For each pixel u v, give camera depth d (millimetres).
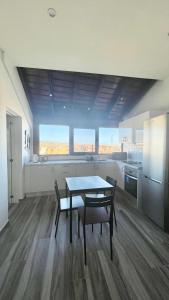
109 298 1353
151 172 2703
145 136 2889
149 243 2100
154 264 1733
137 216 2883
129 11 1594
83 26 1799
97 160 4668
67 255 1864
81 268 1671
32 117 4504
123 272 1621
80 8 1568
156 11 1587
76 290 1423
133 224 2596
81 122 4887
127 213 3002
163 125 2373
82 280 1525
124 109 4652
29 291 1412
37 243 2088
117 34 1920
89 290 1424
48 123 4648
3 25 1801
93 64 2654
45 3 1519
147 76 3109
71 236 2107
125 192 3928
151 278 1555
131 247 2014
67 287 1452
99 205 1839
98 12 1611
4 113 2439
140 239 2186
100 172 4449
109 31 1873
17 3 1518
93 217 2002
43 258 1812
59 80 3494
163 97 3309
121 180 4148
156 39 2002
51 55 2410
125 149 4996
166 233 2338
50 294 1385
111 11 1599
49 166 3986
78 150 4934
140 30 1847
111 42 2078
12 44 2154
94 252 1917
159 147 2471
